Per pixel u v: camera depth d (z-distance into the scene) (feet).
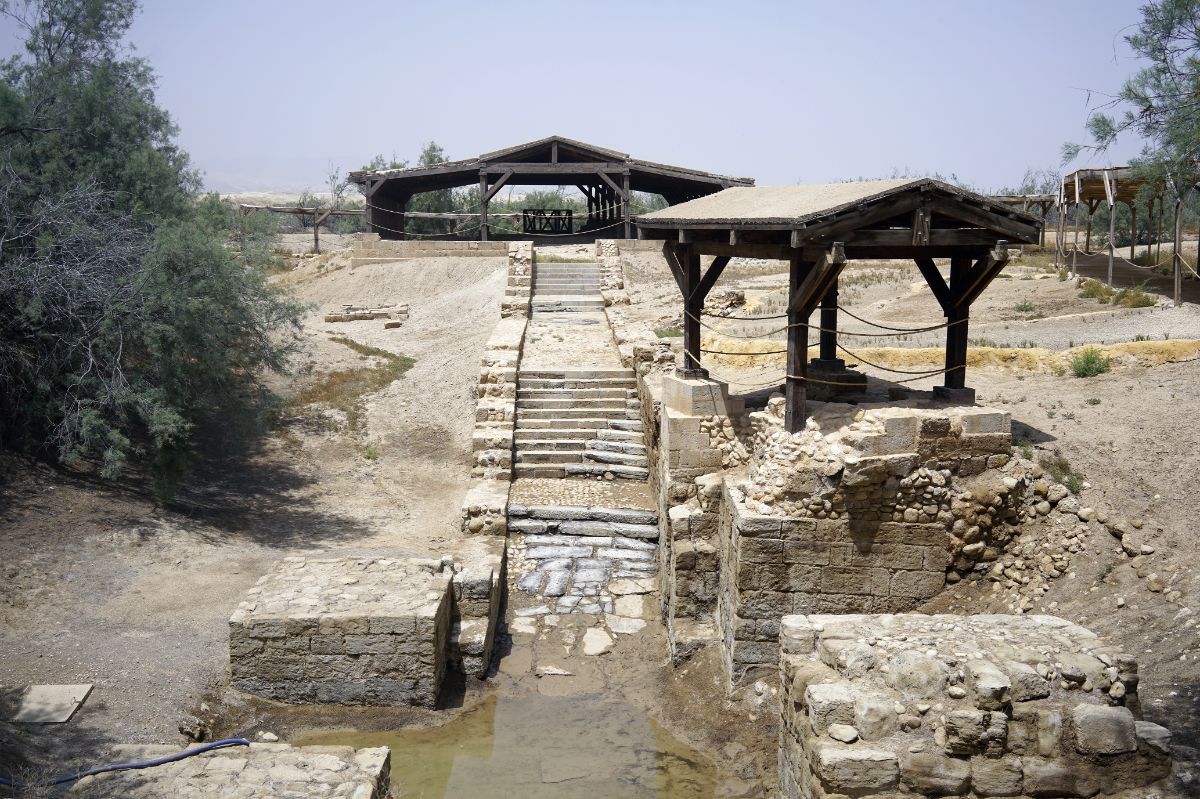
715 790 29.04
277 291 51.03
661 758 30.81
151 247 45.37
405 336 80.94
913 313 66.64
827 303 42.52
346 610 32.76
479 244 104.27
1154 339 49.67
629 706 34.17
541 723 32.94
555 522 47.75
